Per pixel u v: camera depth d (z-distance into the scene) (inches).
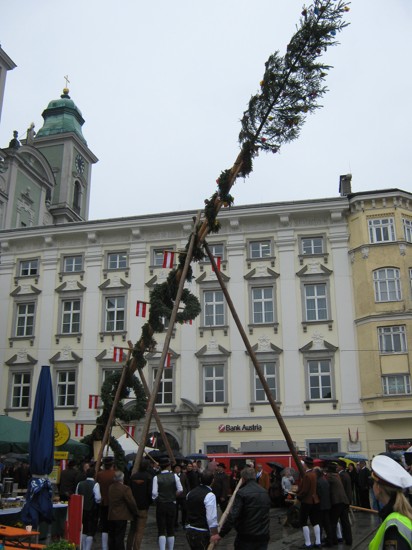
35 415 549.0
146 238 1520.7
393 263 1339.8
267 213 1444.4
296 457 602.9
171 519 470.3
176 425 1353.3
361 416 1285.7
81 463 783.1
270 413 1325.0
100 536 647.8
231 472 1002.1
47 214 2151.8
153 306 645.3
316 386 1331.2
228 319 1406.3
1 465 761.0
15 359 1496.1
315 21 462.3
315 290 1400.1
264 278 1419.8
